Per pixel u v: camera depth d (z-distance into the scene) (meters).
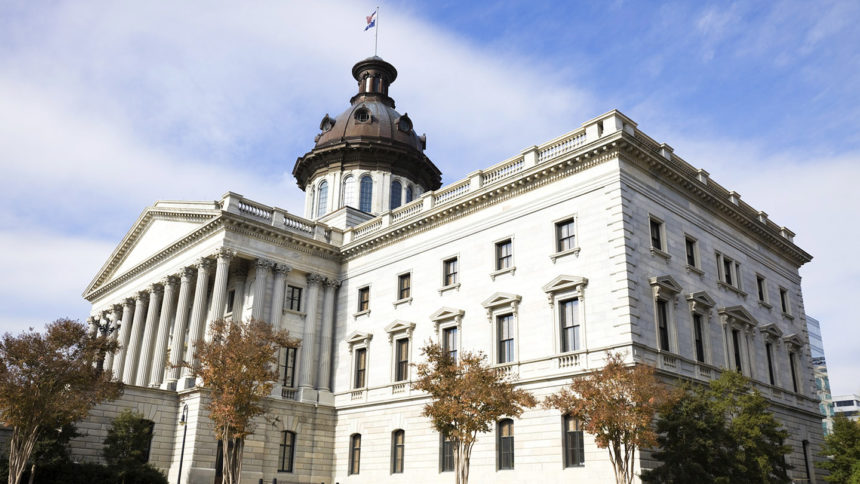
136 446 38.50
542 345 35.06
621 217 33.22
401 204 63.22
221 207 46.88
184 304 47.12
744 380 30.98
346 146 62.69
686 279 36.12
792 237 49.56
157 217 54.06
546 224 37.00
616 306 32.16
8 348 30.62
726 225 41.78
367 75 71.31
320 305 49.44
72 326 32.78
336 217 57.28
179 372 45.00
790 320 46.34
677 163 38.62
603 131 35.44
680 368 33.22
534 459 33.47
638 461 29.28
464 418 29.22
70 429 36.50
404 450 40.75
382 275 47.16
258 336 35.19
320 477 44.56
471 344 38.88
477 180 41.94
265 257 46.84
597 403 26.47
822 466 38.88
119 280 57.38
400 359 43.72
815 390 45.81
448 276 42.41
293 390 45.81
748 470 28.27
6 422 30.59
